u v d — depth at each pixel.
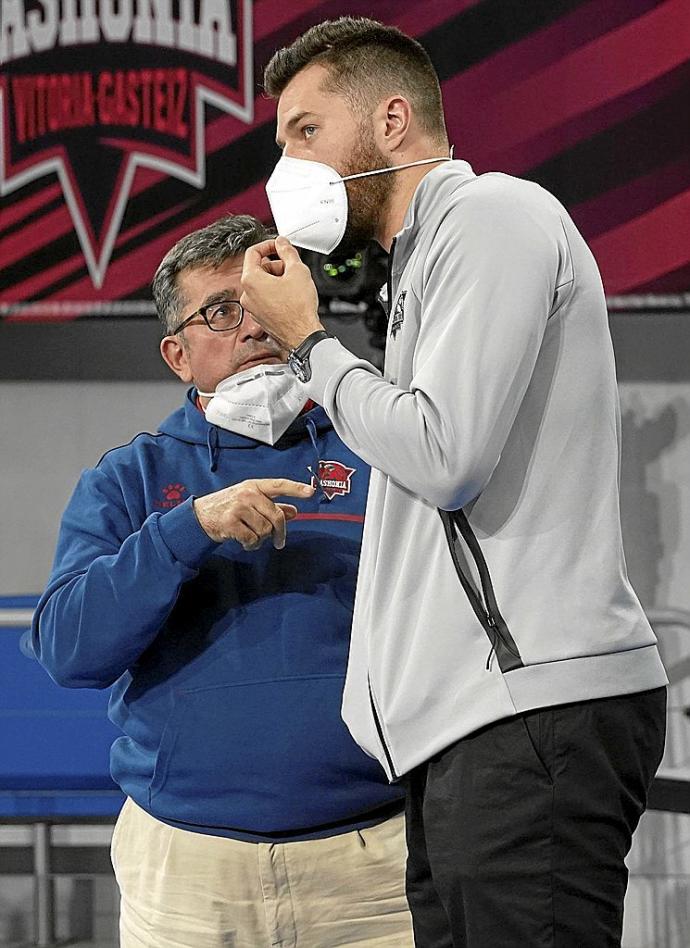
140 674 5.56
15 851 11.83
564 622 4.21
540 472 4.30
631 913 12.14
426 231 4.54
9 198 11.45
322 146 4.81
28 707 10.33
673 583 12.18
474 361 4.01
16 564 12.52
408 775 4.65
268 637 5.42
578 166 11.10
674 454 12.21
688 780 10.47
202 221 11.42
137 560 5.17
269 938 5.39
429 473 4.06
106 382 12.49
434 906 4.69
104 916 12.02
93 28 11.40
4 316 11.46
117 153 11.43
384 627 4.57
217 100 11.36
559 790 4.16
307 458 5.80
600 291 4.53
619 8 11.03
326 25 4.96
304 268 4.72
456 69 11.09
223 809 5.34
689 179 11.05
